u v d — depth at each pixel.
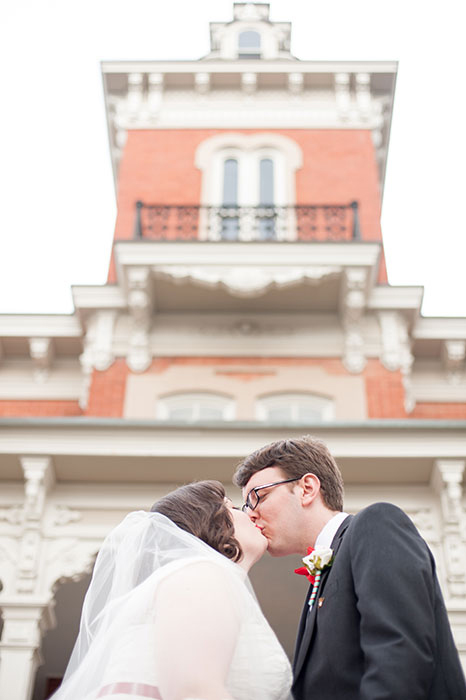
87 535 8.51
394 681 2.17
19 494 8.77
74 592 10.21
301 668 2.60
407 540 2.50
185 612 2.14
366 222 13.30
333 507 2.91
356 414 10.95
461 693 2.37
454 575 7.96
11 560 8.26
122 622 2.31
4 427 8.59
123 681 2.15
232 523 2.75
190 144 14.45
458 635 7.62
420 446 8.48
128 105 14.91
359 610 2.39
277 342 11.62
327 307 11.87
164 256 11.55
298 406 11.20
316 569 2.67
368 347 11.55
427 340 12.24
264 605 10.27
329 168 14.03
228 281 11.35
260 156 14.40
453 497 8.27
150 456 8.48
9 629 7.77
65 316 12.34
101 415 10.95
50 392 12.38
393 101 15.30
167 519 2.64
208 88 15.02
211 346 11.62
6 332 12.34
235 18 17.89
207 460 8.53
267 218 12.66
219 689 1.99
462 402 12.21
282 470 2.93
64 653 10.91
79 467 8.66
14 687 7.39
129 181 13.86
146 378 11.32
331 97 15.09
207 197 13.74
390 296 11.81
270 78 15.05
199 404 11.24
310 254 11.57
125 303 11.84
